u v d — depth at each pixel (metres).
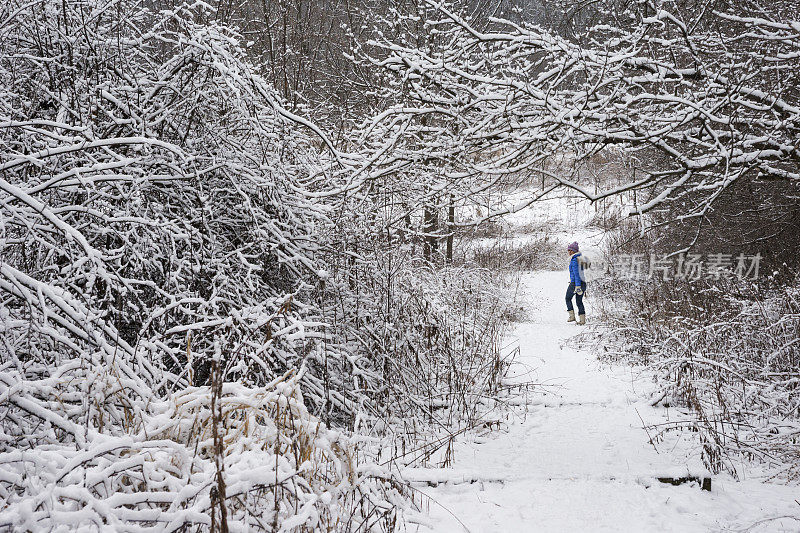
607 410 8.00
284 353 5.72
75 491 2.58
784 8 7.73
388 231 8.01
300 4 14.86
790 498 5.04
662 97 6.31
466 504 4.93
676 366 7.91
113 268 5.28
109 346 4.25
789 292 8.31
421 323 8.16
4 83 6.19
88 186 5.55
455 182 7.26
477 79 6.71
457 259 16.31
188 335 4.25
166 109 6.60
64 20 6.05
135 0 7.39
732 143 6.22
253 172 6.85
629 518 4.66
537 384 8.98
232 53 7.27
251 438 3.32
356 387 6.57
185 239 5.69
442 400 7.75
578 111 6.42
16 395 3.41
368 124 7.82
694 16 7.90
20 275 4.13
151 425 3.31
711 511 4.78
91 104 6.23
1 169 4.82
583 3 7.67
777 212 12.58
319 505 3.28
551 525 4.54
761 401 6.73
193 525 2.88
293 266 6.60
